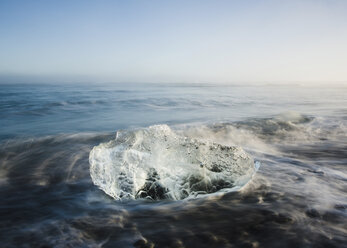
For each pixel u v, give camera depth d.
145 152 2.27
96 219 1.79
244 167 2.38
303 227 1.61
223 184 2.27
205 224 1.69
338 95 21.25
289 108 10.82
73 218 1.81
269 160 3.36
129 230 1.63
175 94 20.08
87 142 4.52
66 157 3.58
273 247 1.40
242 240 1.48
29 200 2.15
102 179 2.26
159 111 9.79
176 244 1.46
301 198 2.10
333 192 2.25
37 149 4.02
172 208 1.97
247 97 17.73
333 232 1.55
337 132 5.46
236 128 5.87
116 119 7.74
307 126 6.09
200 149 2.36
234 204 2.01
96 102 12.40
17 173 2.90
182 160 2.29
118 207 2.01
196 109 10.55
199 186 2.22
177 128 5.97
